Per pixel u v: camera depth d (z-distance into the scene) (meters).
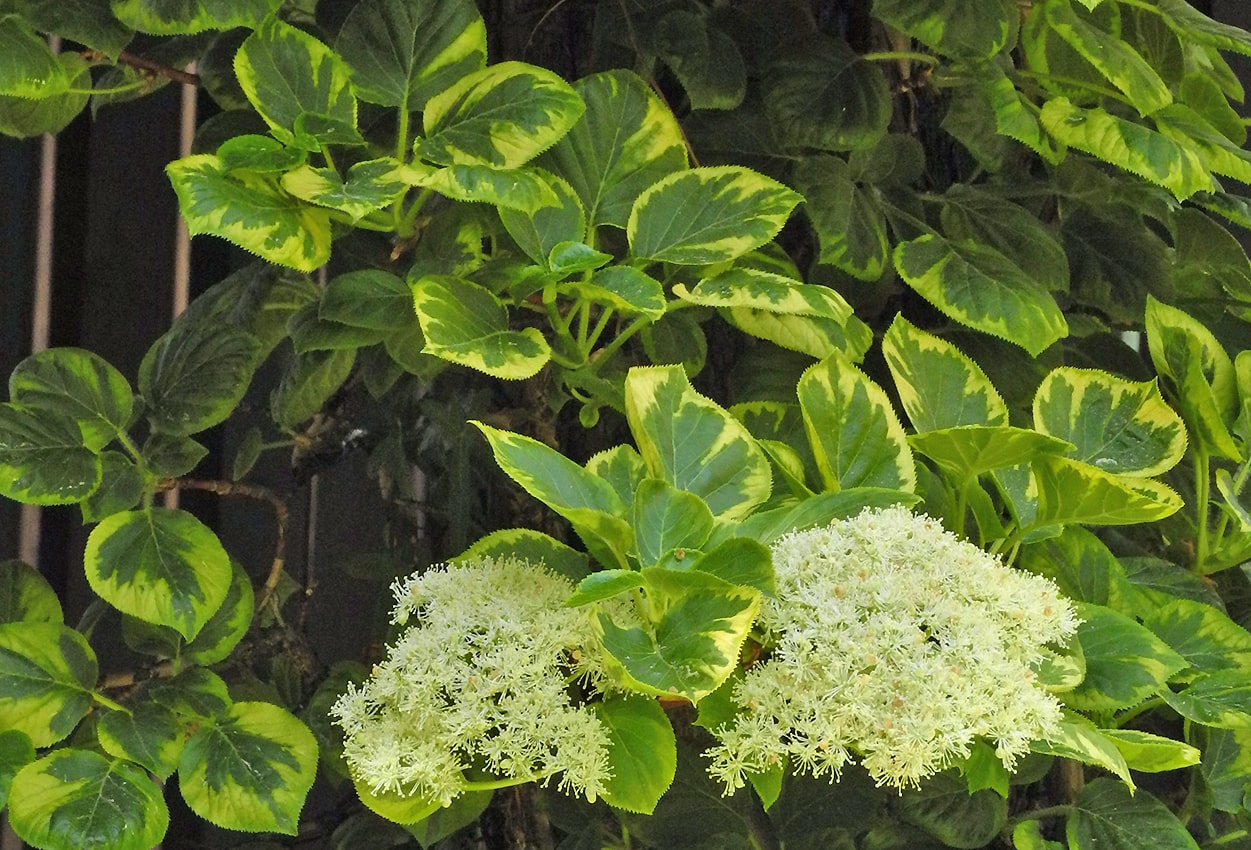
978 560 1.70
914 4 1.84
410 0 1.82
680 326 1.89
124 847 1.75
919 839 1.87
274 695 1.91
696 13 1.89
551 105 1.79
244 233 1.74
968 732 1.66
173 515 1.82
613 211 1.83
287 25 1.80
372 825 1.90
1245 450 1.89
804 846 1.88
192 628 1.80
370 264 1.90
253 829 1.79
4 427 1.81
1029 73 1.92
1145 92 1.83
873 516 1.71
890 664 1.67
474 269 1.80
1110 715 1.83
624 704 1.70
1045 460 1.75
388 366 1.88
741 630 1.64
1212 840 1.89
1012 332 1.81
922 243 1.86
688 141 1.91
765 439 1.87
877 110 1.87
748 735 1.67
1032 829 1.84
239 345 1.85
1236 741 1.87
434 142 1.79
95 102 1.91
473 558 1.78
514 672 1.68
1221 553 1.91
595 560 1.86
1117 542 1.92
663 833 1.87
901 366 1.83
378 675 1.70
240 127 1.87
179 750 1.81
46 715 1.81
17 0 1.80
